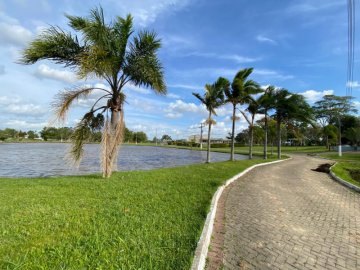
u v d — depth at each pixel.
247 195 8.45
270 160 24.30
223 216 6.10
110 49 9.23
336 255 4.36
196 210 5.81
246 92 21.25
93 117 10.14
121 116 10.38
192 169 13.78
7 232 4.09
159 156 34.06
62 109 9.23
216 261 3.93
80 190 7.43
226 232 5.10
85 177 10.30
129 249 3.74
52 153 32.78
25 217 4.82
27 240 3.86
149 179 9.77
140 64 9.67
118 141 10.35
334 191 10.23
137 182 9.02
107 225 4.57
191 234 4.41
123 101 10.43
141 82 10.23
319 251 4.48
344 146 54.28
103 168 10.08
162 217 5.18
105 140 10.08
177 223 4.89
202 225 4.90
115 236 4.12
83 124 10.05
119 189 7.72
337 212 7.01
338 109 57.50
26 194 6.77
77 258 3.40
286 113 28.41
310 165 21.77
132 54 9.86
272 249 4.44
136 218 5.01
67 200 6.20
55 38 8.77
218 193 7.99
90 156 27.77
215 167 15.17
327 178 14.35
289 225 5.70
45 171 15.71
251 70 21.14
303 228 5.57
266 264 3.92
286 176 13.84
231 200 7.66
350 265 4.04
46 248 3.63
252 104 24.88
